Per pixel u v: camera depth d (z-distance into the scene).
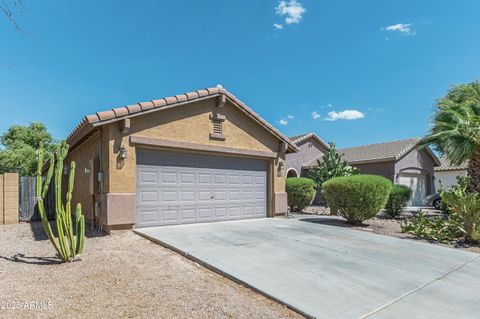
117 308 4.02
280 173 13.23
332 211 12.81
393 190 14.63
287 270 5.74
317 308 4.22
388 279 5.49
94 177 9.83
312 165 24.28
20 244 7.72
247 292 4.83
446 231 9.36
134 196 9.23
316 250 7.28
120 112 8.87
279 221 11.78
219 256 6.45
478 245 8.48
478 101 11.89
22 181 12.59
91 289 4.65
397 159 20.95
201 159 11.01
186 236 8.30
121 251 6.98
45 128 31.19
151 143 9.62
